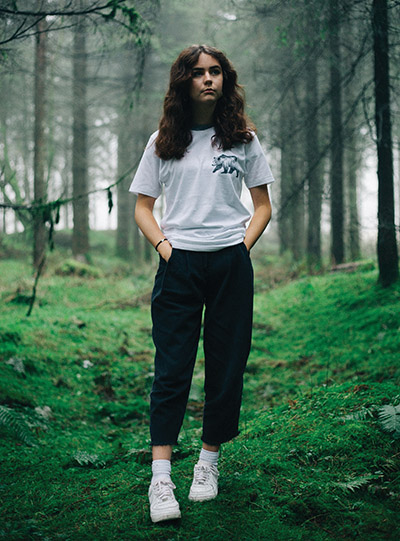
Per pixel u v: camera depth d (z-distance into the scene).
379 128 6.14
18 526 2.07
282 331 7.20
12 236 16.97
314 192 9.84
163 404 2.11
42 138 13.77
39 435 3.45
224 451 2.76
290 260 15.87
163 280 2.16
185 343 2.14
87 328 7.07
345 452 2.50
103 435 3.73
